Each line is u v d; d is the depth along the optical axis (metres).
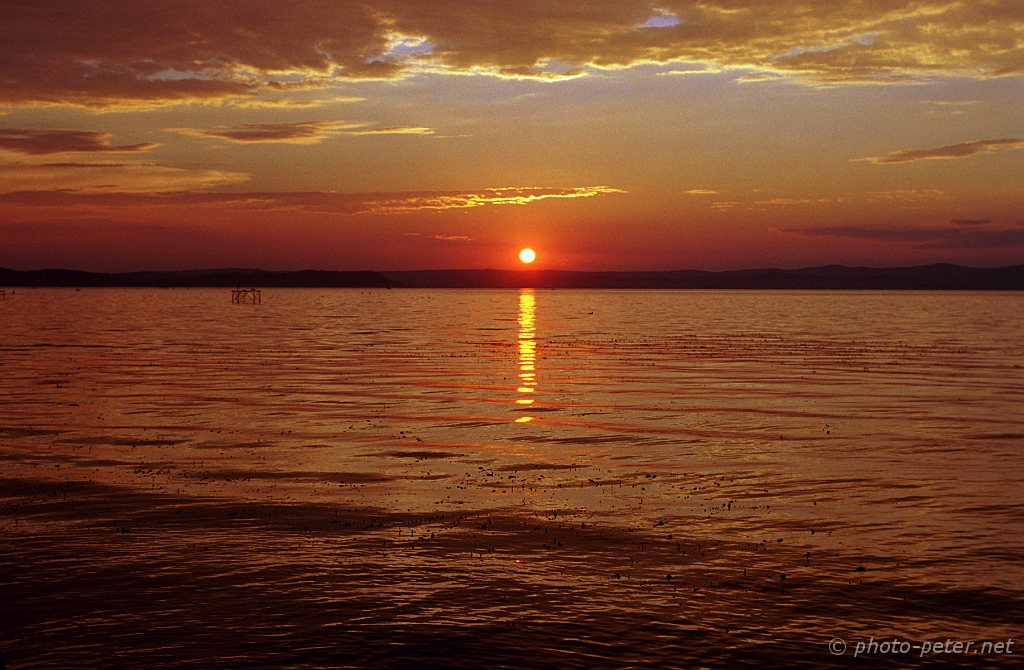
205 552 16.27
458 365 57.22
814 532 17.89
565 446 27.88
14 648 12.25
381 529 17.92
